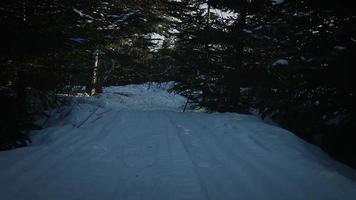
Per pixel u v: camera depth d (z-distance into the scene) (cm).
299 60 888
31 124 851
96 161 628
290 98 920
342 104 790
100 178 551
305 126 882
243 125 929
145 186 528
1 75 910
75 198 477
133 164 623
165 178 560
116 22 1983
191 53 1455
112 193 500
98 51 1998
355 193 522
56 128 868
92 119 1002
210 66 1355
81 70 1220
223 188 530
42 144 741
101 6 1848
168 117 1078
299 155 693
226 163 641
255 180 564
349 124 785
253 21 1298
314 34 877
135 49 2333
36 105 1141
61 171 570
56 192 491
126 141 773
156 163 631
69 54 1190
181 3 1594
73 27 1194
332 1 810
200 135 845
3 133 739
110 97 2208
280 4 946
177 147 734
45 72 1041
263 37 1177
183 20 1513
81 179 542
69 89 1645
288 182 559
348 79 780
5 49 870
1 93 821
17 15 958
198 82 1440
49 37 941
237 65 1305
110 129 880
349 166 750
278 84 945
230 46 1341
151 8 2262
